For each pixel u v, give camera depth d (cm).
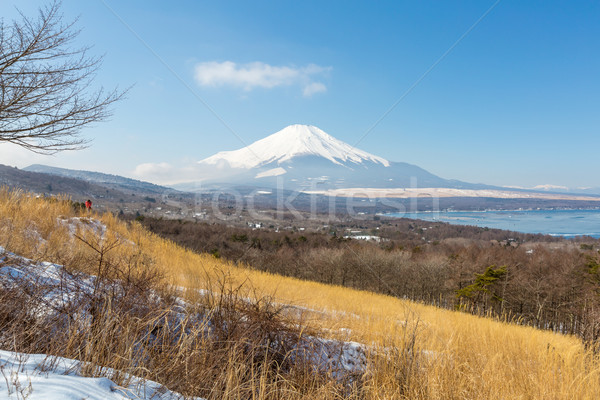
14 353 225
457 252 5441
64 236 695
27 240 555
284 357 369
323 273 3656
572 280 3475
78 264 451
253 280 868
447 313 1070
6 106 519
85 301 332
